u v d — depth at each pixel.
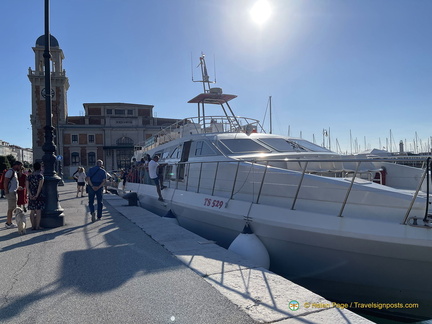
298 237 5.14
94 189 8.41
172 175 9.65
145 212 9.84
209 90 11.42
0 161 50.03
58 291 3.83
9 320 3.15
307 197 5.29
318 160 4.90
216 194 7.24
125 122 62.16
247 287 3.86
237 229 6.31
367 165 7.04
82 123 62.66
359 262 4.67
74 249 5.64
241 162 6.66
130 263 4.82
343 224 4.58
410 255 4.18
